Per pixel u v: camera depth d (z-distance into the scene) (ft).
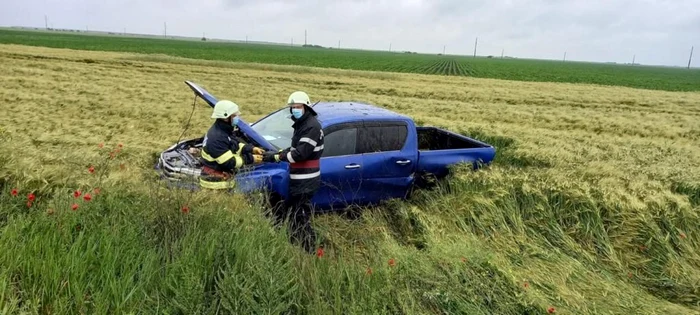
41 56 102.32
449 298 11.70
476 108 58.70
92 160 16.71
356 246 15.40
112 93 53.21
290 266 11.20
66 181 13.79
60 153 16.81
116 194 13.38
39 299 8.84
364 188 19.29
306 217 15.99
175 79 75.61
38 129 30.37
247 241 11.49
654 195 19.31
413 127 20.44
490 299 12.21
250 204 14.40
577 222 18.10
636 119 56.08
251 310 9.35
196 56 191.93
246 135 17.74
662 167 25.80
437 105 59.21
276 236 12.73
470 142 23.90
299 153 14.82
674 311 13.69
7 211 11.94
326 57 278.05
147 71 87.40
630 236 17.60
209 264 10.56
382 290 11.00
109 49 203.31
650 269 16.56
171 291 9.77
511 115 53.01
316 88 76.84
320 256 11.97
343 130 18.60
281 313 9.89
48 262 9.52
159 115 39.45
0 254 9.57
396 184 20.01
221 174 15.16
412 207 18.42
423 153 20.74
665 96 95.20
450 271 13.01
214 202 13.80
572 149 32.37
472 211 17.61
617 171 23.32
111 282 9.17
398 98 66.03
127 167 16.28
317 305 9.89
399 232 17.66
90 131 31.37
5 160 14.26
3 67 73.26
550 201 18.85
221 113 14.57
